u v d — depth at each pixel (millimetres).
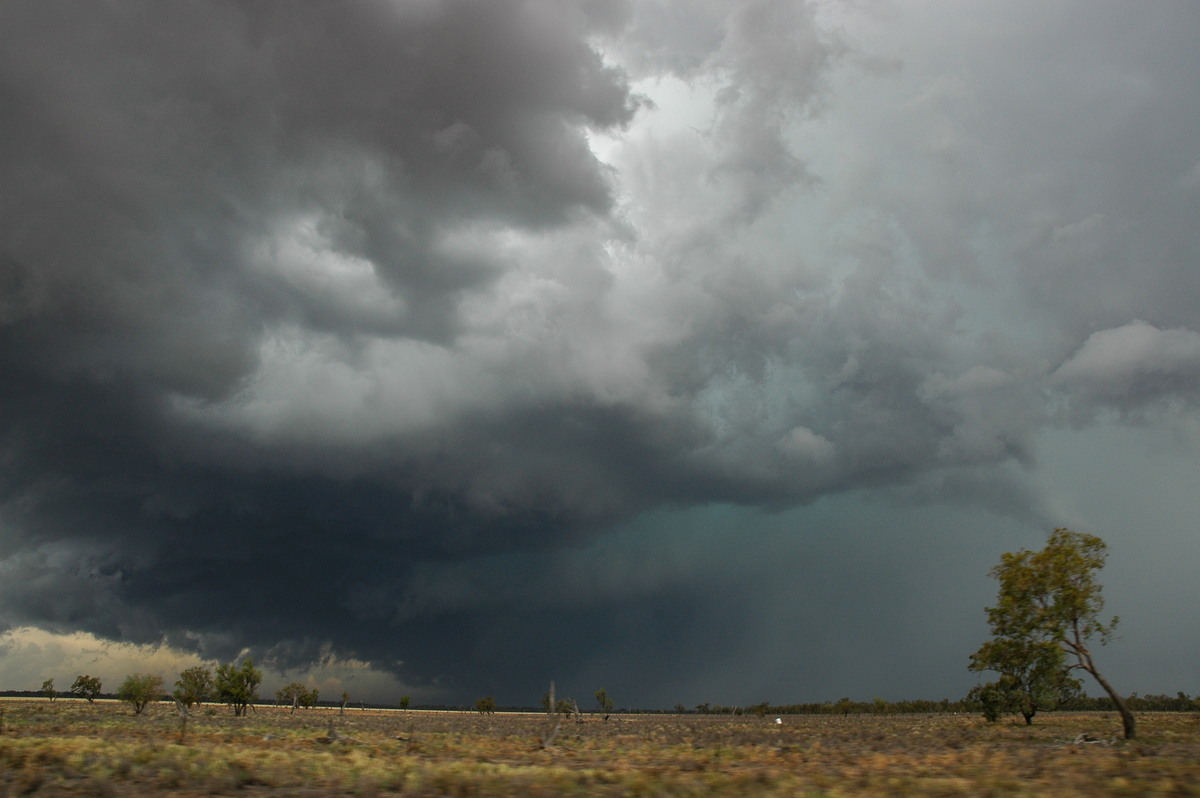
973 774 32438
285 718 111062
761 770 35406
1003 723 94938
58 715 88062
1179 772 30438
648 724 127188
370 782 29016
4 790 26078
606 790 27922
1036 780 29078
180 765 33031
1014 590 54688
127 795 25922
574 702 87875
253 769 33156
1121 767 33219
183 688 113875
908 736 71812
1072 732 70500
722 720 165875
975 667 57156
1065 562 53656
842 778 31781
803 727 107688
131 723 75688
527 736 73375
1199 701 167000
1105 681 54250
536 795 26266
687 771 35688
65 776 30000
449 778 29656
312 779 32094
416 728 91938
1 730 55438
